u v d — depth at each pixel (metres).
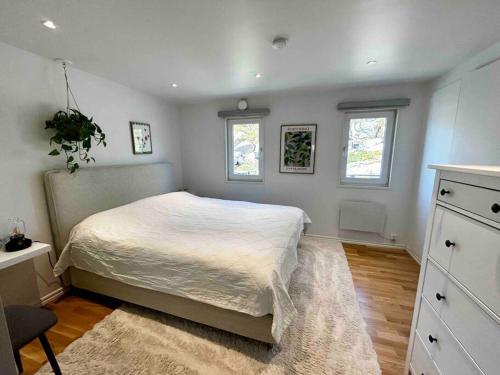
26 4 1.19
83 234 1.91
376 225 3.07
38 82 1.86
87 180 2.19
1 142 1.66
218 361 1.39
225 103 3.51
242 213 2.59
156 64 2.07
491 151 1.69
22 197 1.79
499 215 0.72
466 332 0.85
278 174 3.47
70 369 1.35
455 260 0.92
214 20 1.37
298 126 3.24
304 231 3.13
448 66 2.14
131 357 1.42
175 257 1.60
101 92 2.42
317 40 1.64
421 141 2.75
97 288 1.96
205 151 3.78
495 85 1.66
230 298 1.44
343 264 2.62
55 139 1.87
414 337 1.22
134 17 1.33
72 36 1.55
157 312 1.84
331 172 3.22
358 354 1.44
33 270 1.87
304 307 1.88
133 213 2.31
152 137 3.21
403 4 1.23
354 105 2.87
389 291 2.13
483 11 1.29
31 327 1.06
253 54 1.87
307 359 1.41
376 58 1.97
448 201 0.99
